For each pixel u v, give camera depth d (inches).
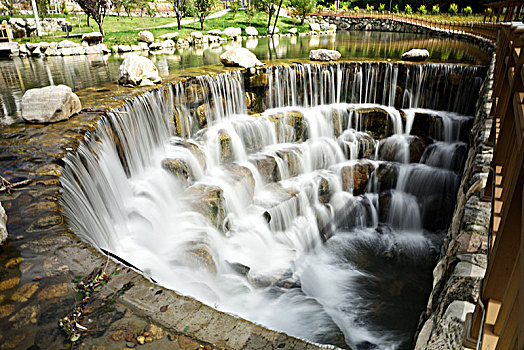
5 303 133.5
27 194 210.7
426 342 133.8
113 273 146.6
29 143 279.3
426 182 478.9
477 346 101.3
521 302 66.1
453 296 136.5
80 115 332.5
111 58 880.3
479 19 1494.8
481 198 188.1
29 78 603.8
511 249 98.7
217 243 326.6
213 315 124.8
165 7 2385.6
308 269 378.0
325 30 1929.1
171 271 264.1
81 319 124.7
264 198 418.0
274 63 558.6
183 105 439.2
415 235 456.1
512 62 202.5
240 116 499.2
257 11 2111.2
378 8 2753.4
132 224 295.7
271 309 300.8
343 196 482.9
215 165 426.0
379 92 565.9
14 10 1443.2
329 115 529.7
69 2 1902.1
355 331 298.2
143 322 122.6
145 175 355.3
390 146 511.8
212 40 1380.4
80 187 252.4
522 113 116.7
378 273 379.9
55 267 151.4
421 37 1435.8
